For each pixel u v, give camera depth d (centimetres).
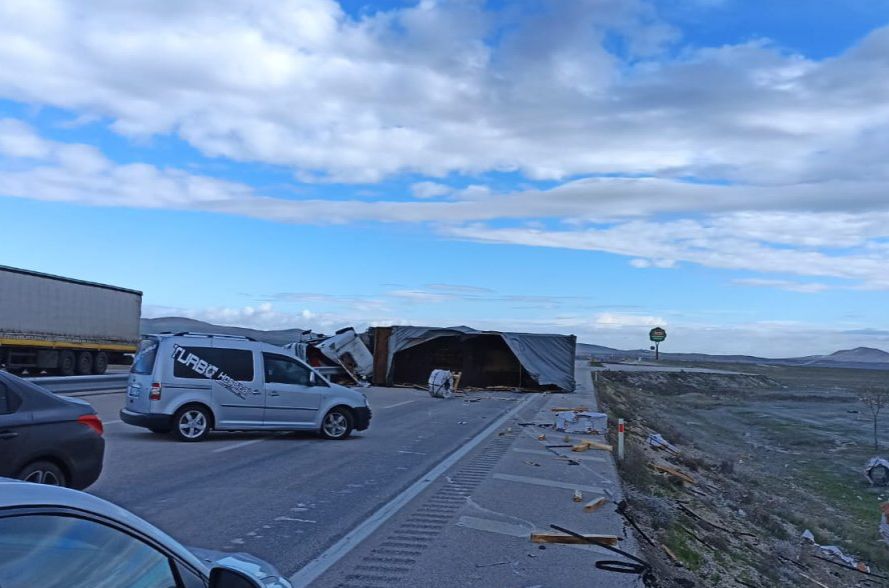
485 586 678
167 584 301
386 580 683
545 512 984
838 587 1330
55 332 3216
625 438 2111
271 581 355
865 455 3341
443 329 3950
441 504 1007
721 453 3244
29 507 254
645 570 756
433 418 2291
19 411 784
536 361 3906
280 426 1577
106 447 1373
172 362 1495
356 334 3909
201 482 1088
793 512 2031
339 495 1041
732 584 1009
